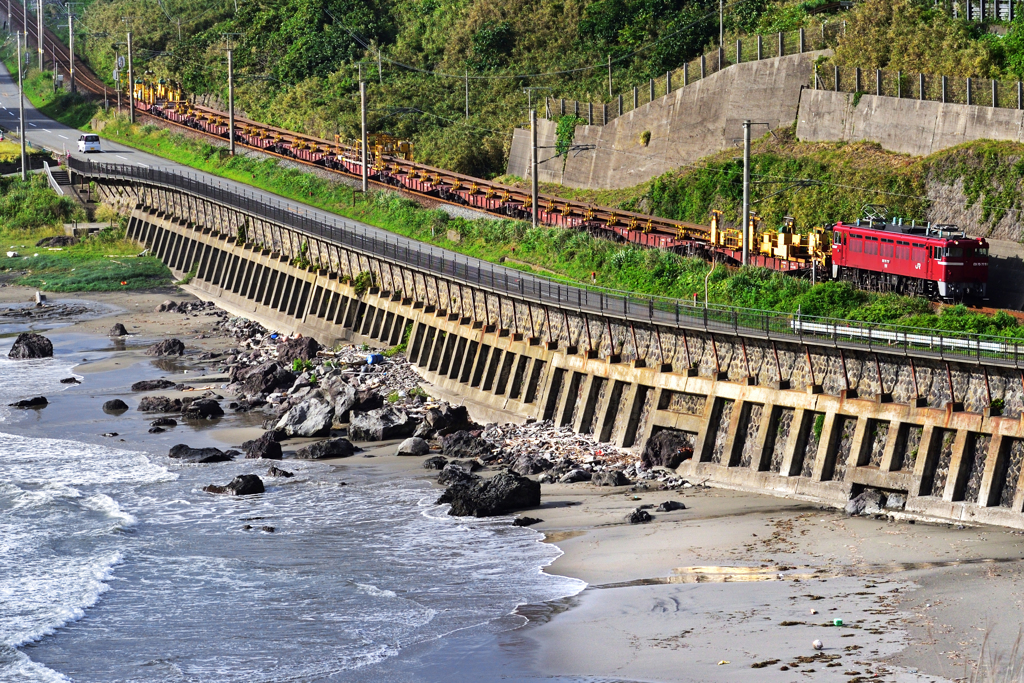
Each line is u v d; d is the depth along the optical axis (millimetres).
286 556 57375
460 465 73500
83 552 58188
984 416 57031
